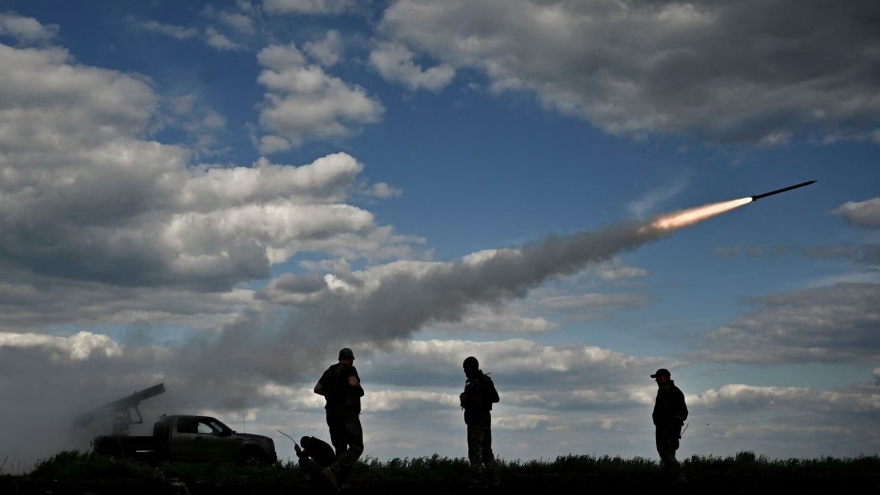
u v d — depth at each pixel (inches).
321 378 537.3
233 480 672.4
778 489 593.3
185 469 776.9
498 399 594.9
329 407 530.3
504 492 593.3
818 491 586.2
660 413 610.9
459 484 611.8
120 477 709.3
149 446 1048.2
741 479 606.5
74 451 787.4
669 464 604.7
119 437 1040.2
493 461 596.1
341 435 526.0
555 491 601.6
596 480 615.2
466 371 595.8
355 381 527.2
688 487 596.7
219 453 1060.5
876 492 581.9
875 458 732.7
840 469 697.0
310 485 605.9
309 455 574.9
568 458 764.0
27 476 701.9
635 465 739.4
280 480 654.5
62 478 692.1
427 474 713.0
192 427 1062.4
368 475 701.9
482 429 590.2
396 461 780.6
